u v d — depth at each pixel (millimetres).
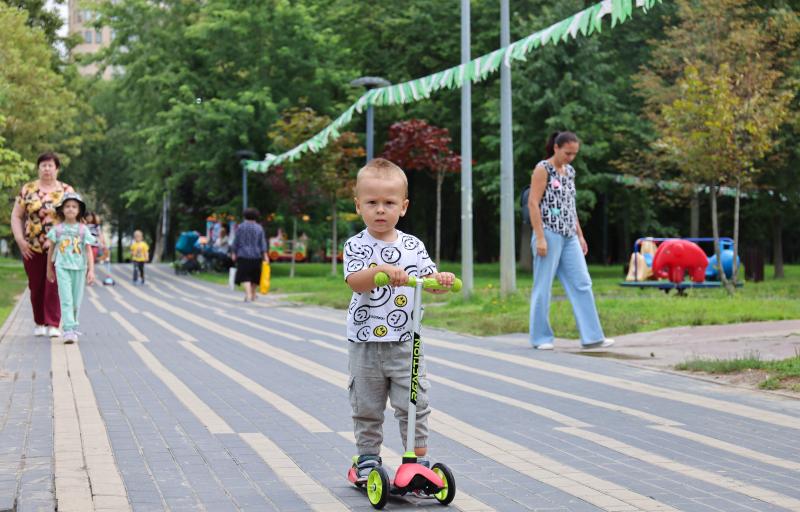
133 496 4949
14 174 26750
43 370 9539
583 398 8156
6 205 33469
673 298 17797
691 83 21688
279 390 8500
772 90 23234
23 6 45281
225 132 37406
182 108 37906
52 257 12336
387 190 5117
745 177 21969
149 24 42906
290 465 5695
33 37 34656
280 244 56000
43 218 12742
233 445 6207
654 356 10789
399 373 5176
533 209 11703
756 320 13930
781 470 5609
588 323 11812
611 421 7125
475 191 43188
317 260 56219
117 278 36312
